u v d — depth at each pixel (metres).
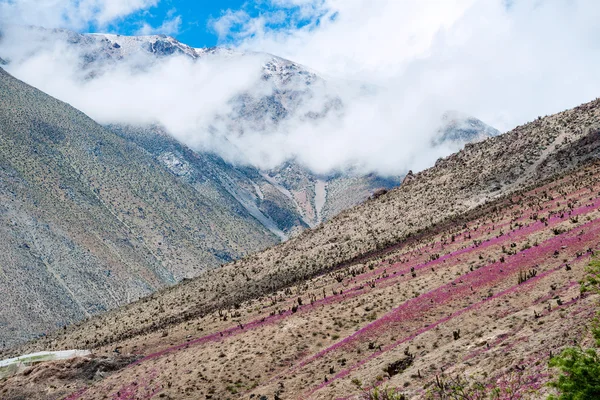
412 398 30.89
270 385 44.91
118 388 54.72
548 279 44.69
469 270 56.66
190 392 48.25
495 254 58.66
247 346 55.56
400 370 37.69
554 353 27.56
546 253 51.97
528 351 29.70
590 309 31.61
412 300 53.56
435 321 46.47
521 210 76.69
